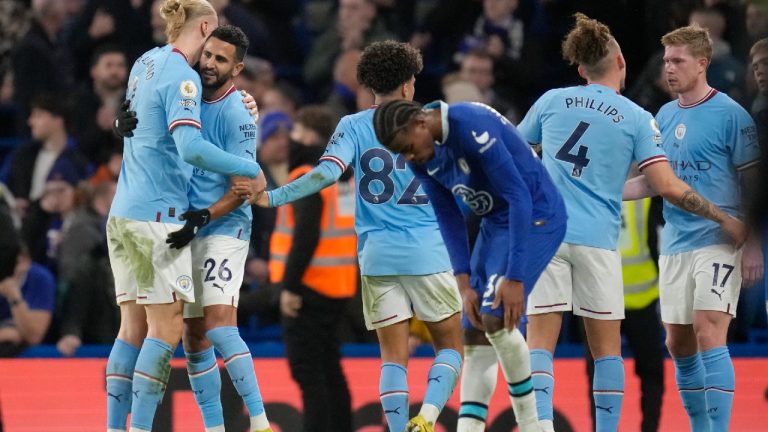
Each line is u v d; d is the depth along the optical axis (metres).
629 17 37.81
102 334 31.09
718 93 24.44
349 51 36.38
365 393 28.11
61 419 28.05
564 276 22.83
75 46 39.66
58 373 28.34
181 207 21.81
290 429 27.84
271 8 42.22
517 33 40.38
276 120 32.53
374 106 23.34
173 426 27.64
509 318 19.62
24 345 30.62
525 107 39.34
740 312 33.00
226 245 22.48
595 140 22.70
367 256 23.12
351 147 22.94
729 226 23.30
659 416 27.47
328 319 27.30
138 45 39.47
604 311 22.75
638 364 27.56
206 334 22.44
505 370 20.38
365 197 23.14
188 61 22.00
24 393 28.06
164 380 21.55
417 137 19.08
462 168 19.50
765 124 21.05
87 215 32.50
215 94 22.41
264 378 28.11
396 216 23.05
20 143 38.88
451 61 40.88
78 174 35.12
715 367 24.00
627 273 27.39
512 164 19.34
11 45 41.31
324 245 27.06
